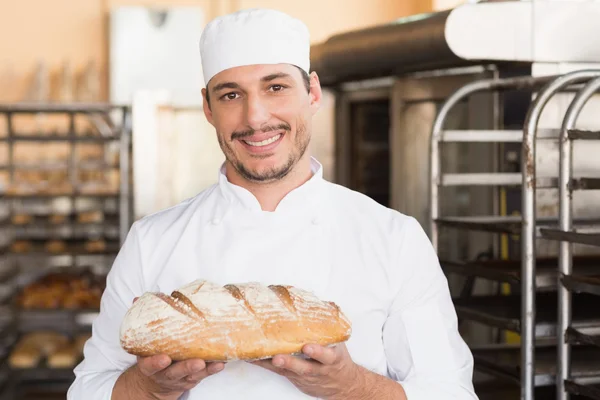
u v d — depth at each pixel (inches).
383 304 63.7
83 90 256.2
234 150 61.9
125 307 66.1
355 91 168.4
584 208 118.3
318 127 176.7
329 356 54.5
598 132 88.4
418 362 63.4
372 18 281.7
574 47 117.8
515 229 96.6
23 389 177.9
